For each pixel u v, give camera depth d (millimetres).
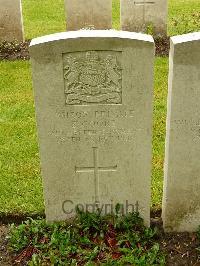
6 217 2074
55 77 1697
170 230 1962
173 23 4129
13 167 2357
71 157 1848
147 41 1627
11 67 3422
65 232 1910
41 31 4191
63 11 4719
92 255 1830
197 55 1615
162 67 3320
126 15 3773
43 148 1827
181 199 1893
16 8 3709
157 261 1820
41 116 1763
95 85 1713
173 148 1783
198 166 1818
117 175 1883
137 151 1825
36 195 2168
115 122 1775
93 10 3805
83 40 1637
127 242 1881
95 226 1920
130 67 1674
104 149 1831
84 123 1781
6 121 2754
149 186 1893
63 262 1812
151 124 1770
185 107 1707
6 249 1913
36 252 1867
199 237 1908
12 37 3816
